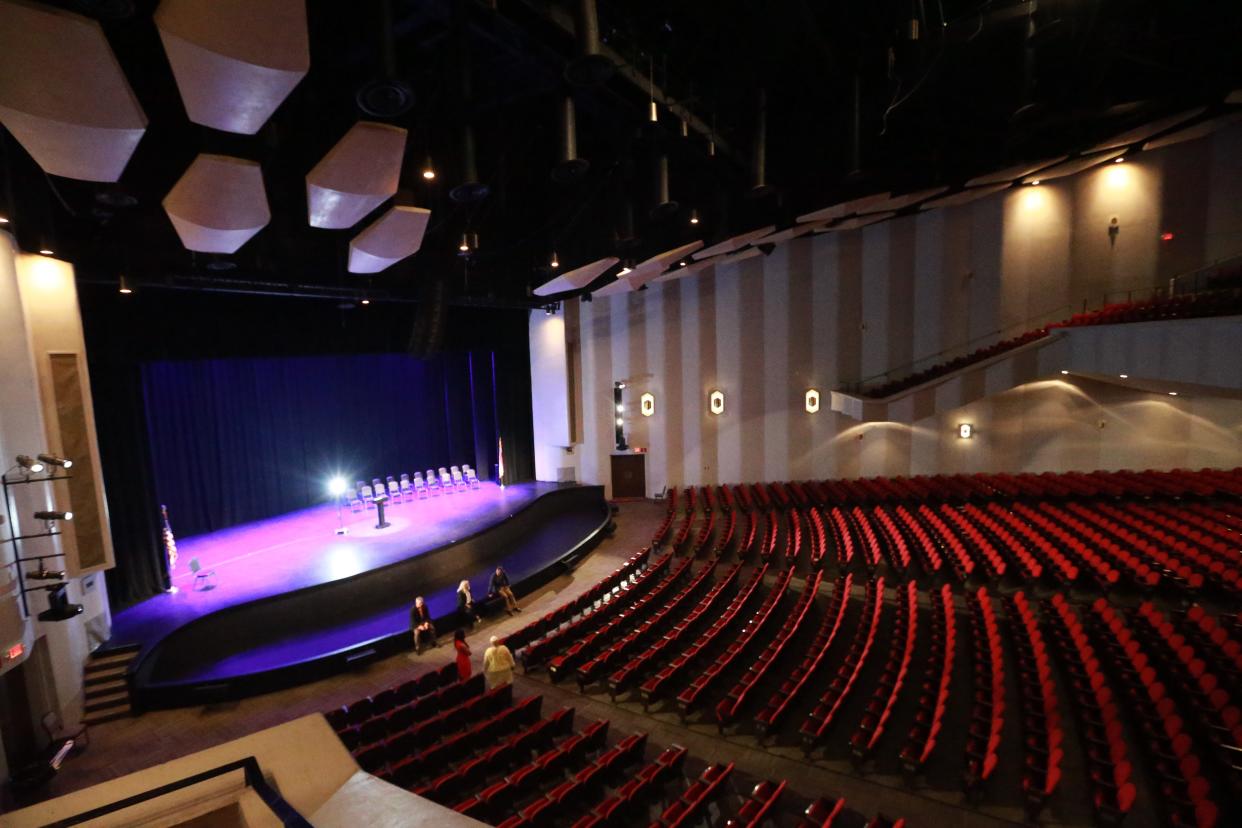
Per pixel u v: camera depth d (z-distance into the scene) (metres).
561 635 9.45
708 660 8.80
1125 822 5.41
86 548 8.32
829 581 11.68
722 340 18.14
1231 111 11.65
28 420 7.59
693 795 5.57
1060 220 15.87
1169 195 14.98
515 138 8.77
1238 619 7.64
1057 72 8.94
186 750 7.64
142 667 8.65
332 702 8.69
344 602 11.16
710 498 17.12
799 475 18.00
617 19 6.55
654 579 11.77
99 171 4.89
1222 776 5.46
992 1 7.68
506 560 13.80
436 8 5.15
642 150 8.77
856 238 17.14
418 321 11.37
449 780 5.66
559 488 17.97
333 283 10.72
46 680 7.65
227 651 9.92
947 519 13.21
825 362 17.58
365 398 17.84
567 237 11.46
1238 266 13.93
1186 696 6.37
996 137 10.47
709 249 12.26
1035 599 9.95
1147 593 9.36
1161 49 9.05
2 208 6.75
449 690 7.69
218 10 3.39
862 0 7.52
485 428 19.23
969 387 14.57
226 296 11.22
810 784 6.30
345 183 5.46
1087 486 14.10
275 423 15.85
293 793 2.71
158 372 13.56
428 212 7.00
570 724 7.12
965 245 16.47
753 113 8.23
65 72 3.69
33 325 7.73
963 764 6.45
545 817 5.25
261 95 4.07
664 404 18.58
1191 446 15.23
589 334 18.72
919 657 8.44
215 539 13.89
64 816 2.52
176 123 5.95
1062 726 6.80
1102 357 13.15
